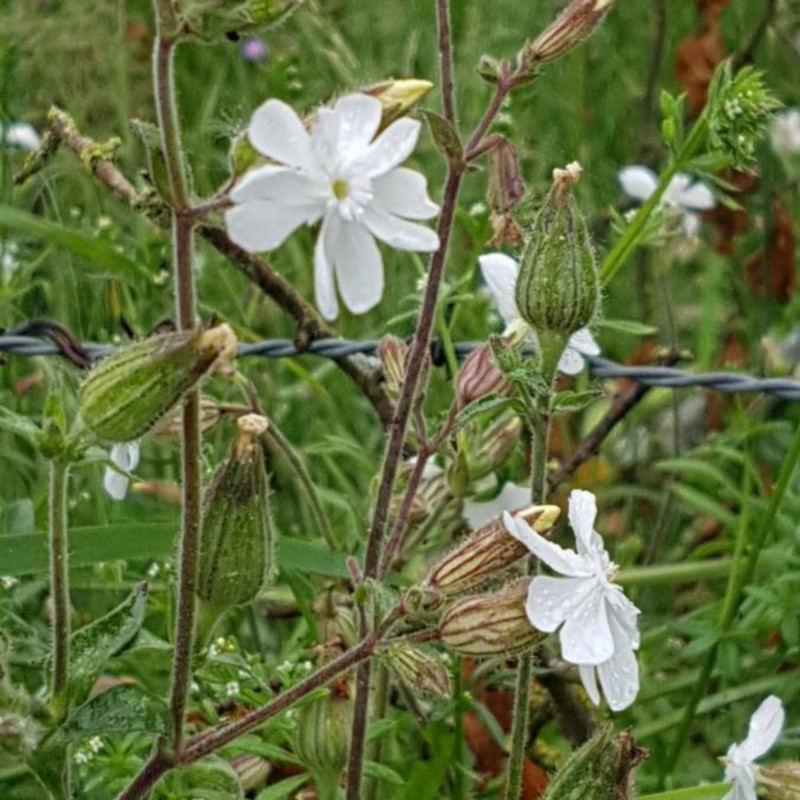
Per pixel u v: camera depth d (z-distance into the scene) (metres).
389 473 0.20
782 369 0.34
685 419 0.38
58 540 0.15
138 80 0.40
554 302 0.18
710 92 0.25
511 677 0.25
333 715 0.20
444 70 0.19
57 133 0.26
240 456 0.16
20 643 0.23
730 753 0.19
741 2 0.45
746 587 0.27
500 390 0.21
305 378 0.29
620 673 0.17
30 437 0.15
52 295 0.33
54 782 0.15
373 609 0.17
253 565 0.17
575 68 0.42
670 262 0.37
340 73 0.39
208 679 0.21
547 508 0.17
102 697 0.15
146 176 0.20
